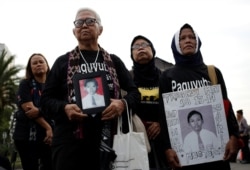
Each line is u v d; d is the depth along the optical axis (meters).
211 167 3.35
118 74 3.43
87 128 3.06
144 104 4.00
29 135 4.59
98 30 3.36
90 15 3.31
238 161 15.78
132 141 3.09
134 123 3.48
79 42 3.34
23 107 4.57
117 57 3.49
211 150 3.33
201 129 3.36
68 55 3.34
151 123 3.91
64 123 3.12
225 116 3.37
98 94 3.04
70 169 3.04
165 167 3.79
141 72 4.14
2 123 28.83
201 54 3.67
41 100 3.25
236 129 3.40
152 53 4.20
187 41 3.53
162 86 3.58
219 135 3.34
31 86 4.68
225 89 3.58
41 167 4.72
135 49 4.15
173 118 3.41
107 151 3.02
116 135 3.11
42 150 4.68
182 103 3.41
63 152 3.07
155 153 3.83
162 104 3.53
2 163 3.28
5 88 30.70
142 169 3.05
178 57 3.61
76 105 3.00
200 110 3.38
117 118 3.17
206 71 3.55
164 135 3.44
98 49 3.37
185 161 3.33
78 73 3.19
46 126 4.54
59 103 3.09
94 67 3.24
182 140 3.36
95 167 3.12
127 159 3.05
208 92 3.39
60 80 3.27
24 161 4.67
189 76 3.51
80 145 3.06
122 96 3.66
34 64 4.71
